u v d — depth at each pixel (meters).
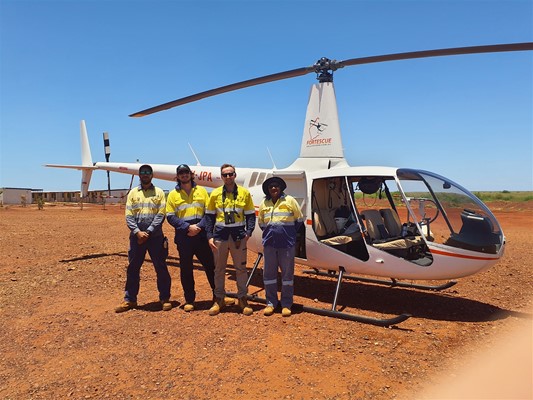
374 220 5.96
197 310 5.73
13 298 6.35
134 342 4.56
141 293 6.73
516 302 6.11
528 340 4.52
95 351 4.33
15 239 12.70
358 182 6.28
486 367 3.83
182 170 5.60
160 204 5.78
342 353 4.19
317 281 7.54
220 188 5.55
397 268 5.36
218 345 4.43
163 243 5.81
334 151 6.49
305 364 3.93
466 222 5.16
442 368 3.83
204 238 5.82
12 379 3.74
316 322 5.18
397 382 3.56
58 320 5.32
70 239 12.98
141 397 3.39
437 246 5.10
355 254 5.71
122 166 9.95
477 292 6.68
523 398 3.24
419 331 4.85
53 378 3.74
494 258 5.09
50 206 40.38
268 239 5.49
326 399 3.30
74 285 7.17
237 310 5.73
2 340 4.66
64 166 11.08
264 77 6.74
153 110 7.92
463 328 4.95
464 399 3.24
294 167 6.82
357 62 6.20
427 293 6.66
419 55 5.68
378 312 5.66
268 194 5.57
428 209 5.46
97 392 3.48
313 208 6.05
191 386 3.56
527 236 14.16
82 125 11.42
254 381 3.62
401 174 5.53
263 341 4.52
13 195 56.00
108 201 51.81
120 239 13.19
